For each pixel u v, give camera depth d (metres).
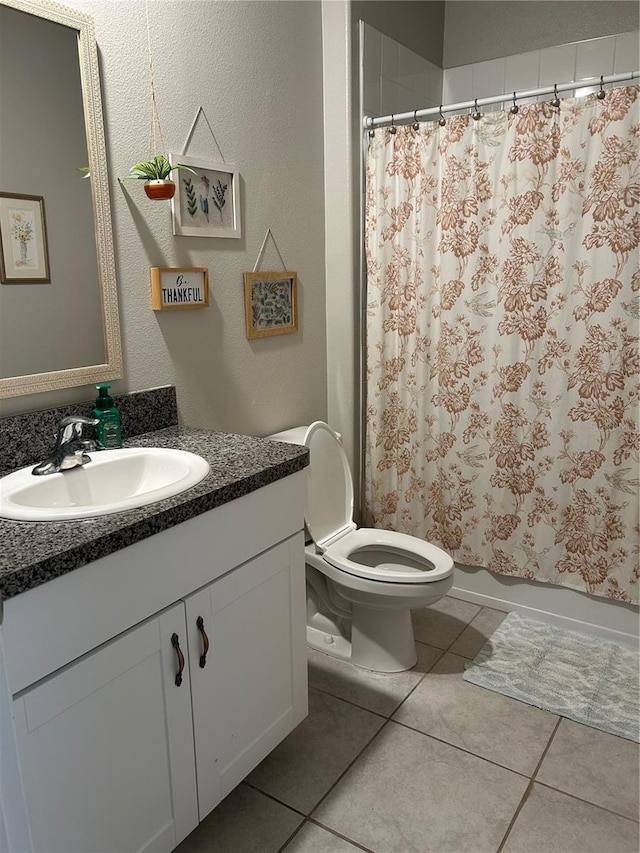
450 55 2.98
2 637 1.03
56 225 1.60
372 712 2.02
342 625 2.38
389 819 1.63
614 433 2.21
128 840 1.32
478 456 2.49
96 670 1.19
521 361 2.32
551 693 2.09
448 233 2.37
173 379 2.00
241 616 1.53
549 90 2.10
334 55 2.42
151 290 1.89
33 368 1.60
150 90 1.81
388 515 2.78
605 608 2.38
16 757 1.08
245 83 2.12
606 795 1.69
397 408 2.66
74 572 1.12
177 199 1.91
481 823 1.62
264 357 2.35
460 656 2.30
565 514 2.36
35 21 1.50
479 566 2.60
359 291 2.64
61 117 1.58
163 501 1.31
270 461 1.59
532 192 2.18
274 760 1.83
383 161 2.46
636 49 2.51
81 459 1.52
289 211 2.38
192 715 1.43
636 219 2.05
